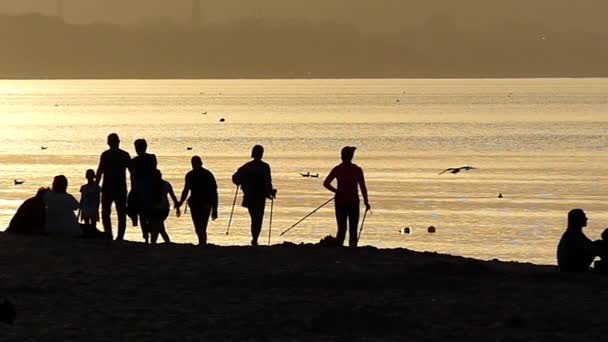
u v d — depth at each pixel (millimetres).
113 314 57562
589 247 71875
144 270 71312
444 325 55250
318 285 66688
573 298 62281
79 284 66250
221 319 56531
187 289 65062
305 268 72438
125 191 87438
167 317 57031
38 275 68938
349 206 84500
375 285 66688
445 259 78812
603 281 68562
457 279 69000
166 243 85188
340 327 54844
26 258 74875
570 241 72250
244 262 74812
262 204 86562
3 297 61219
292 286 66375
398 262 75625
